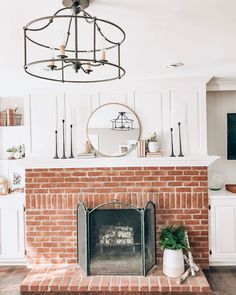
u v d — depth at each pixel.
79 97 3.84
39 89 3.84
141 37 2.19
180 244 3.40
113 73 3.33
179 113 3.77
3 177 4.31
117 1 1.61
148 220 3.52
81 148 3.83
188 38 2.23
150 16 1.82
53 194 3.76
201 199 3.70
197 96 3.77
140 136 3.80
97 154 3.83
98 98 3.84
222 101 4.24
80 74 3.34
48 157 3.83
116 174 3.73
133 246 3.48
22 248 3.84
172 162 3.65
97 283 3.27
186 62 2.91
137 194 3.71
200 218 3.70
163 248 3.46
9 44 2.29
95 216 3.52
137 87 3.80
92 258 3.49
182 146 3.77
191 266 3.45
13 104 4.31
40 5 1.66
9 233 3.84
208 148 4.25
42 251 3.77
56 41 2.20
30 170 3.78
